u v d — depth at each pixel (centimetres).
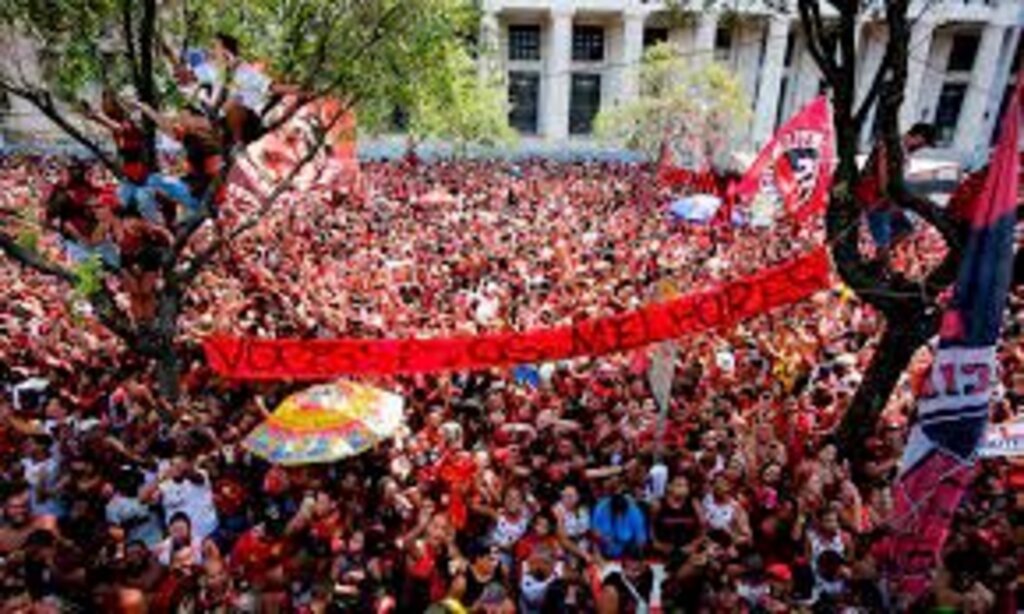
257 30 892
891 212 805
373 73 887
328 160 1091
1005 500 735
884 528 662
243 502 762
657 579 617
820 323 1311
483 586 640
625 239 2066
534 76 4856
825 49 768
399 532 695
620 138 3856
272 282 1367
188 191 816
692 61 3391
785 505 682
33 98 803
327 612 611
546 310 1274
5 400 866
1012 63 4678
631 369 1041
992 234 540
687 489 695
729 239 2064
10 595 572
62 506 726
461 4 997
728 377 1056
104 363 1032
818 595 634
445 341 630
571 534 691
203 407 880
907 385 1030
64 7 805
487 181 3159
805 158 1365
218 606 597
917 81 4622
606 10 4500
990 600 581
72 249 796
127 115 818
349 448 736
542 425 861
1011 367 1059
